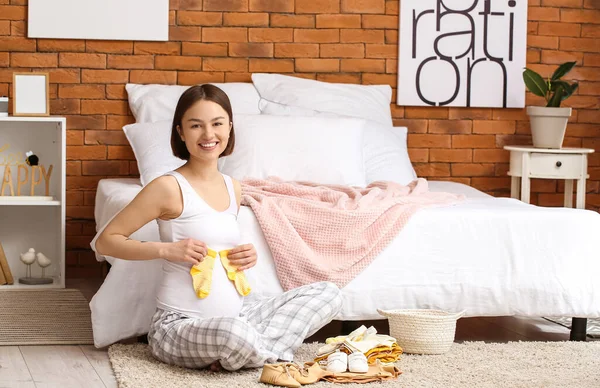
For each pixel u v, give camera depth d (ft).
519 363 10.50
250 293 11.13
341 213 11.51
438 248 11.59
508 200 13.69
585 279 11.76
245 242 11.31
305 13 17.11
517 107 17.79
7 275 15.40
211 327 9.43
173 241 10.05
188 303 9.92
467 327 12.91
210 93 10.06
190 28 16.76
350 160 14.21
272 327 10.25
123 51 16.57
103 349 11.11
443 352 10.89
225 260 10.11
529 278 11.66
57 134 16.10
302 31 17.11
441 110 17.66
